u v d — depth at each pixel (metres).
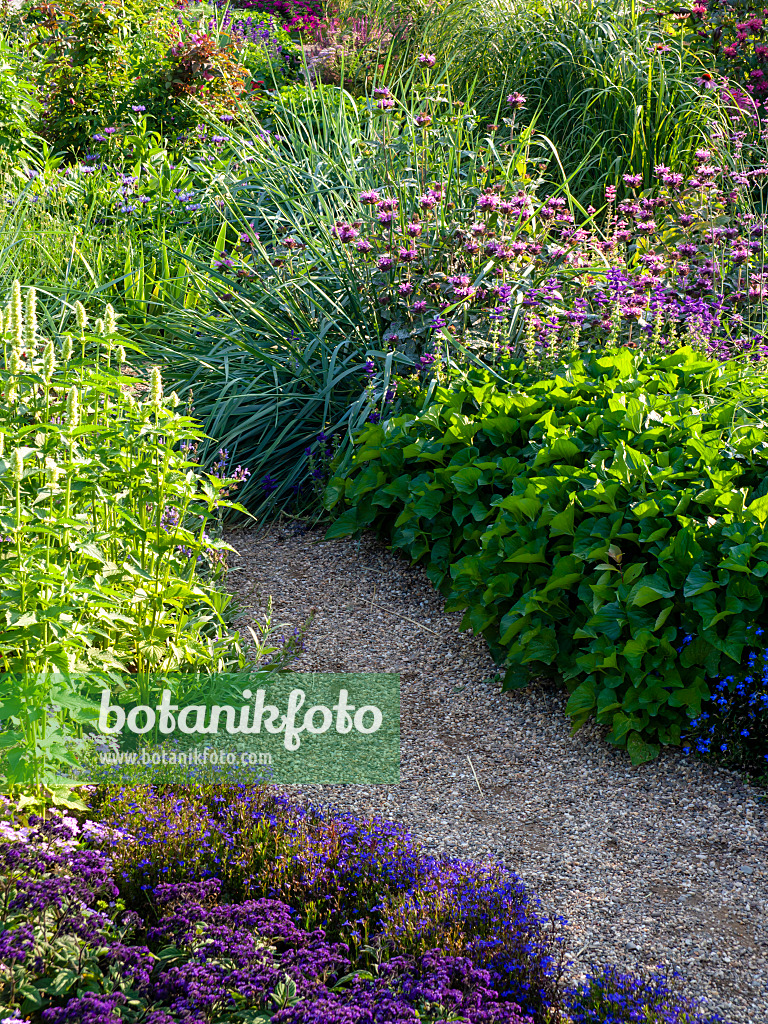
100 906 2.35
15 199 7.25
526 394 4.62
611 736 3.51
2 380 3.03
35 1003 2.00
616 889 2.82
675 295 5.38
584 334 5.54
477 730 3.66
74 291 6.32
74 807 2.76
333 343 5.76
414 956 2.24
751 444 3.96
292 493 5.39
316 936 2.35
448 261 5.58
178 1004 2.00
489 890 2.55
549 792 3.30
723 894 2.80
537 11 9.07
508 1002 2.10
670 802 3.21
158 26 9.28
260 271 6.44
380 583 4.66
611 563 3.65
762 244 5.87
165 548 3.34
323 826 2.87
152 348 6.14
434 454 4.48
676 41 8.55
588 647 3.54
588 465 3.92
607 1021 2.12
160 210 7.35
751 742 3.32
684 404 4.28
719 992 2.43
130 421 3.32
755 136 7.68
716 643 3.28
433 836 3.06
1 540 2.80
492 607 3.98
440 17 9.44
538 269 5.83
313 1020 1.94
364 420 5.12
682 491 3.70
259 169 7.66
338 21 10.71
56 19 9.07
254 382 5.55
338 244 6.07
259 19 11.64
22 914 2.14
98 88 8.59
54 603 2.68
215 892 2.48
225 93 8.70
